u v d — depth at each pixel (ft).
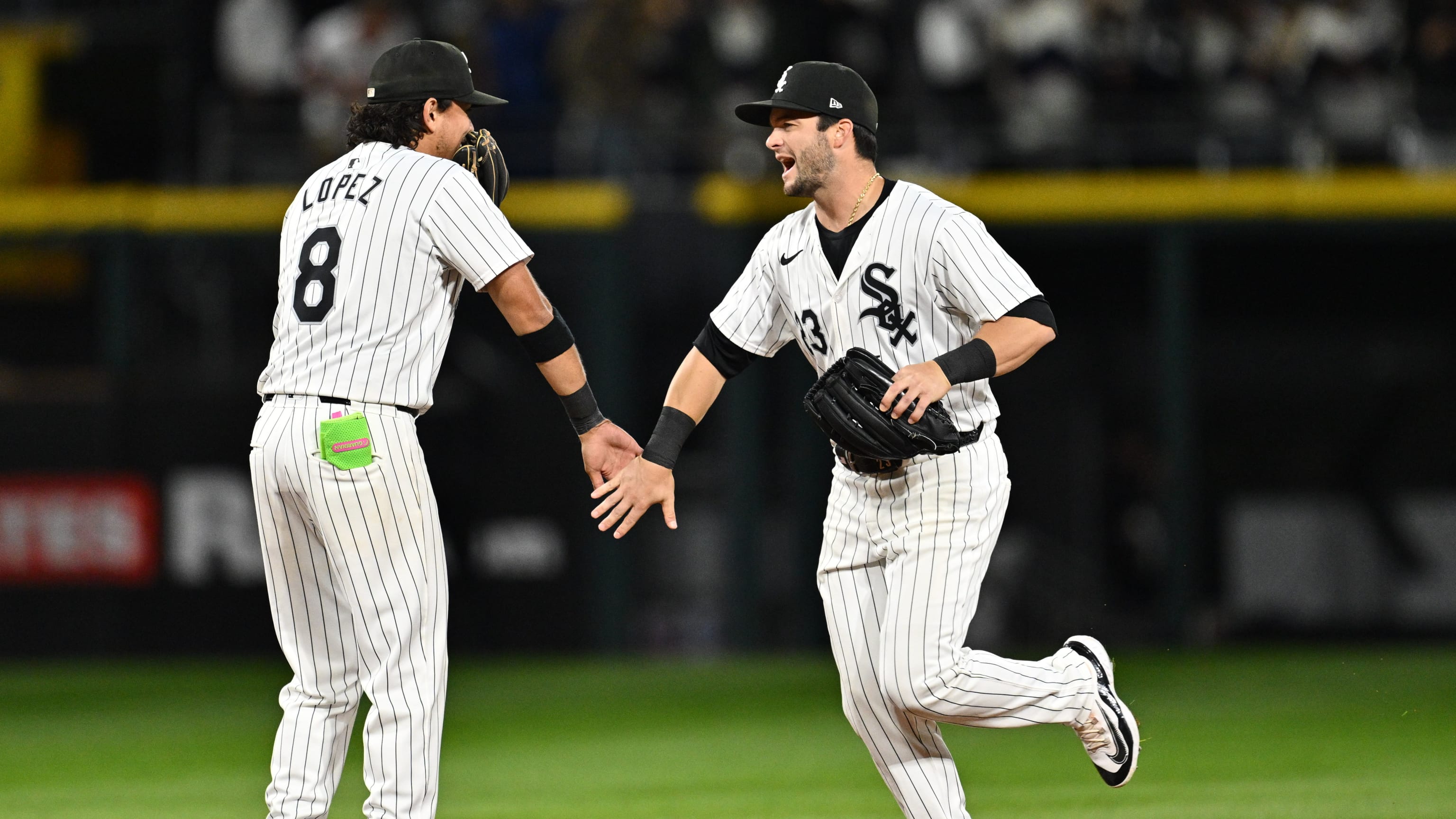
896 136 134.62
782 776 74.79
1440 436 139.85
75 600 131.03
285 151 138.51
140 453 131.23
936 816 47.75
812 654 132.77
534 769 78.74
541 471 132.16
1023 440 143.43
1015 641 138.51
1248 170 132.05
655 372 141.90
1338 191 128.06
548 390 132.67
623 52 136.36
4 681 120.67
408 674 45.70
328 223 46.06
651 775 76.18
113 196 131.23
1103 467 142.41
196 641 131.03
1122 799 64.90
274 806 46.78
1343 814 59.62
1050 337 44.78
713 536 137.80
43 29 146.82
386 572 45.44
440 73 48.32
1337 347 140.97
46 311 143.84
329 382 44.98
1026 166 134.21
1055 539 142.20
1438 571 138.21
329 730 47.39
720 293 138.41
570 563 131.95
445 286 47.32
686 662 127.75
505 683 115.34
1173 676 111.14
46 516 131.13
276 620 47.60
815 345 47.34
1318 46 135.44
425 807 45.93
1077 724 48.67
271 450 45.39
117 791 73.51
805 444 134.10
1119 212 129.59
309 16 142.82
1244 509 140.05
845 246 46.01
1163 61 134.92
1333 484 140.26
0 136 143.02
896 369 45.91
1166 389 130.11
